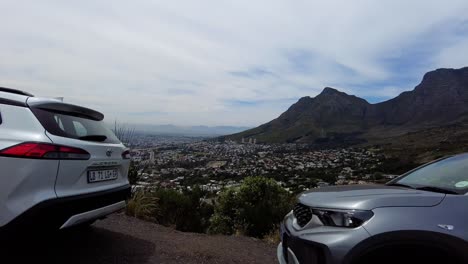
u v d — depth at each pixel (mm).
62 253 3848
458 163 3428
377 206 2512
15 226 2930
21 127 3168
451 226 2346
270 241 6070
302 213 2969
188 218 7176
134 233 5051
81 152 3416
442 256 2326
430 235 2316
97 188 3650
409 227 2346
